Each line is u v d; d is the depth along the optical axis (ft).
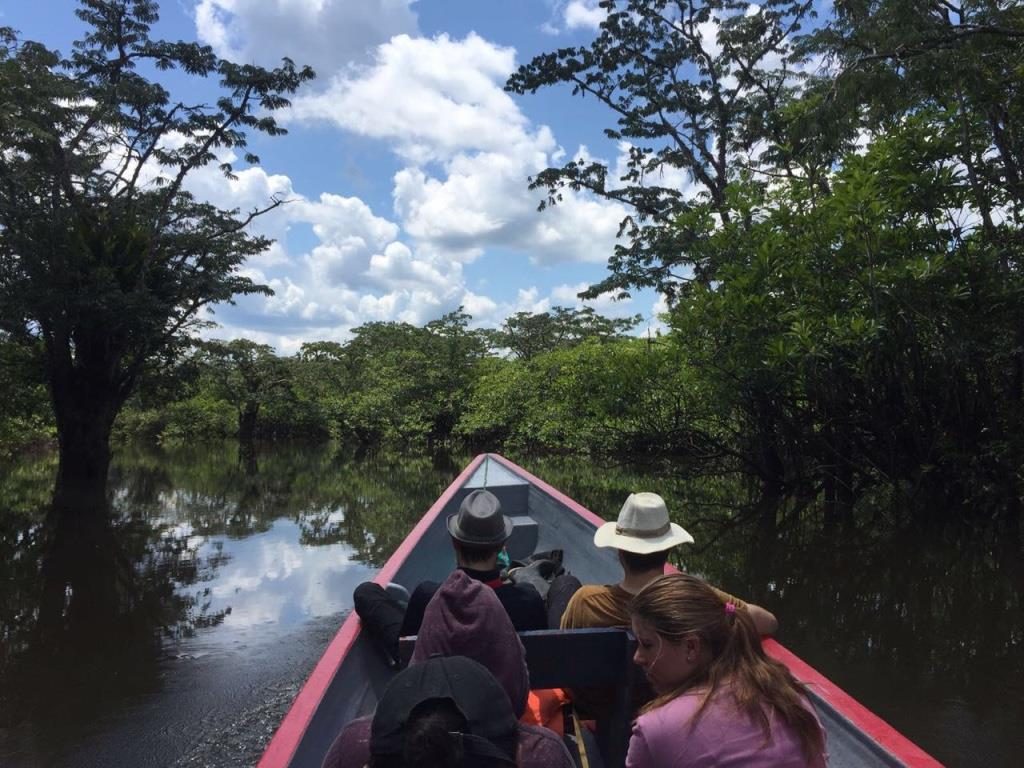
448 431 124.67
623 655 7.79
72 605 24.97
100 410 65.82
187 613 23.99
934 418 33.55
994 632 18.58
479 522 8.65
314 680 8.11
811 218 32.81
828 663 16.62
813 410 38.37
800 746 4.58
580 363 74.33
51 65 57.57
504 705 3.97
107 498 53.52
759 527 33.73
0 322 56.18
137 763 14.24
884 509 35.50
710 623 4.97
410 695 3.82
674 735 4.60
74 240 58.70
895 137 31.53
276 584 27.63
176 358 71.51
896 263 30.04
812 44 34.37
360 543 35.35
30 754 14.44
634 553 8.13
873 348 32.17
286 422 161.68
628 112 62.08
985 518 32.01
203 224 69.92
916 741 12.96
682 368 44.96
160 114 65.41
